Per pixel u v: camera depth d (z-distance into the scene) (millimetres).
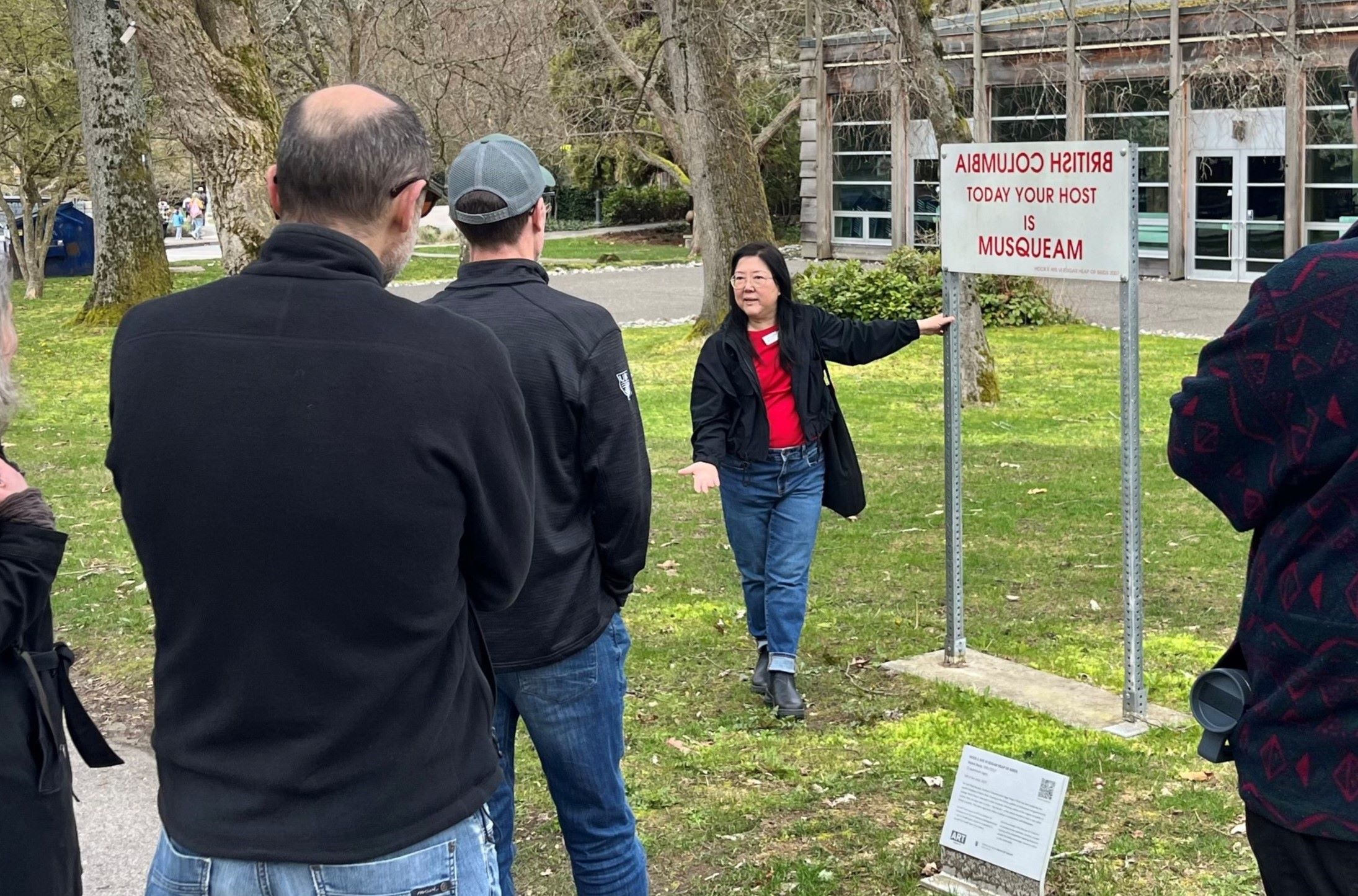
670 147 26281
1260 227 26297
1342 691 2029
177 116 10281
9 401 2627
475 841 2199
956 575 5801
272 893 2023
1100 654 5945
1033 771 3682
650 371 16906
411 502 2053
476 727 2248
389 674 2068
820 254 33844
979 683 5539
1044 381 15141
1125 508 4992
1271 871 2162
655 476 10586
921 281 19750
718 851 4117
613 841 3318
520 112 21375
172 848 2080
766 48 24109
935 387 14914
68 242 36062
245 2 10430
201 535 2037
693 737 5086
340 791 2043
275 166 2244
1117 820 4203
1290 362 2057
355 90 2252
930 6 12758
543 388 2988
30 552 2461
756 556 5324
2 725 2471
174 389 2068
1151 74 26469
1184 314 21766
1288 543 2096
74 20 23312
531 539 2299
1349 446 1999
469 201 3105
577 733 3203
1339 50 23047
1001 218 5297
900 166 31297
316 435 2035
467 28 20297
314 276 2131
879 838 4137
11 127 29531
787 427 5164
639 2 22094
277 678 2043
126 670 6180
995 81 28656
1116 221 4883
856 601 6922
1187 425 2203
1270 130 25641
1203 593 6914
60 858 2562
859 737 5016
